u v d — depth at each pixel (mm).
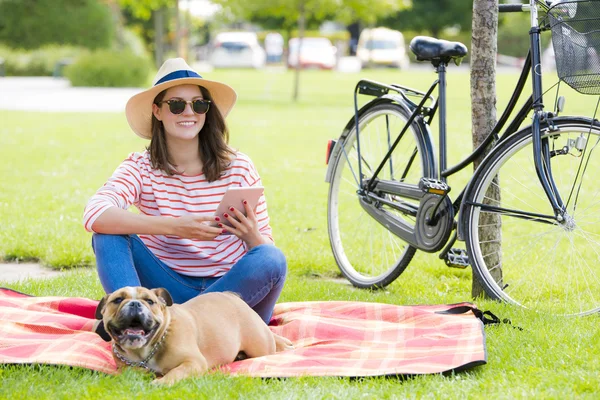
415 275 5770
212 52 41344
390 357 3578
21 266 5824
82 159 11742
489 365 3475
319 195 9242
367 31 43312
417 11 53500
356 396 3047
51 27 38031
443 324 3961
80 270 5629
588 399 2996
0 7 37438
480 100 4820
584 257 6285
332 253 6012
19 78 34469
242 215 3748
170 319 3236
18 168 10625
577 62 3770
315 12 24859
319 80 32469
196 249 3951
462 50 4664
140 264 3855
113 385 3078
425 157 4824
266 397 3012
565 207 4215
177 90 3883
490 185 4816
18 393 2994
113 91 27469
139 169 3984
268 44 49156
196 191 3990
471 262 4570
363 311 4293
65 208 7812
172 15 48781
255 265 3727
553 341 3768
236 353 3461
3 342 3623
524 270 5742
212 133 4004
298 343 3922
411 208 4887
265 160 12102
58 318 4047
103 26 38938
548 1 4059
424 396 3053
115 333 3100
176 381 3076
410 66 44594
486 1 4785
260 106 21781
